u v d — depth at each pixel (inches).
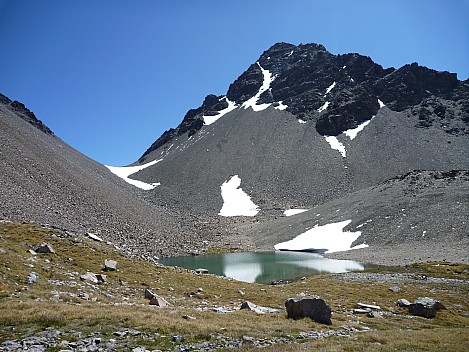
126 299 1249.4
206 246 5398.6
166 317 919.7
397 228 4468.5
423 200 4842.5
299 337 888.3
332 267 3629.4
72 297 1067.3
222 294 1738.4
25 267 1278.3
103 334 738.2
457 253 3444.9
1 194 2982.3
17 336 685.9
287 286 2381.9
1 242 1510.8
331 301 1784.0
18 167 4303.6
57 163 5433.1
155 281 1708.9
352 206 5620.1
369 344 800.3
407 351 754.2
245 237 6186.0
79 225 3762.3
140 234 4852.4
